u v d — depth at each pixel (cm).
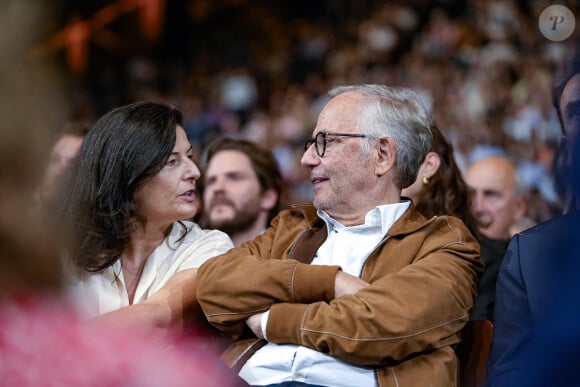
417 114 343
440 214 428
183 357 169
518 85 1309
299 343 302
